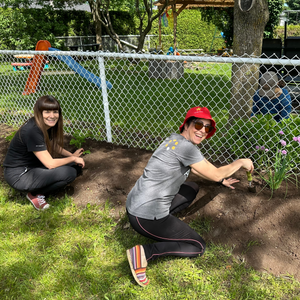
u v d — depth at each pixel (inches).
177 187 83.3
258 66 132.7
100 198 119.2
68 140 171.5
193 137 83.7
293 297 76.9
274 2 490.9
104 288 82.2
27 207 117.8
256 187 108.2
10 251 95.5
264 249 90.4
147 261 81.5
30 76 306.3
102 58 146.1
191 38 856.9
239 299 77.4
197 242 85.7
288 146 112.0
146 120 204.4
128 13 806.5
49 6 695.7
